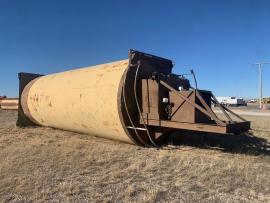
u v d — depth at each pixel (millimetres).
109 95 10422
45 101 14055
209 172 7305
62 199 5895
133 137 10305
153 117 9852
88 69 12852
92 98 11156
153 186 6477
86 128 12203
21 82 16906
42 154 9406
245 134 13031
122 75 10297
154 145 10352
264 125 17969
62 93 12930
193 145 10711
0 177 7215
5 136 13219
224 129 8281
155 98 9820
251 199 5766
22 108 16672
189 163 8086
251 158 8703
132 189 6223
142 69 10461
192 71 9891
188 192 6141
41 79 16078
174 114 9539
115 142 11438
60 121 13594
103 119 10828
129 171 7547
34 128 16062
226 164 7941
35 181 6883
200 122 9258
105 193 6133
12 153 9625
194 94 9047
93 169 7797
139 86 10289
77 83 12367
